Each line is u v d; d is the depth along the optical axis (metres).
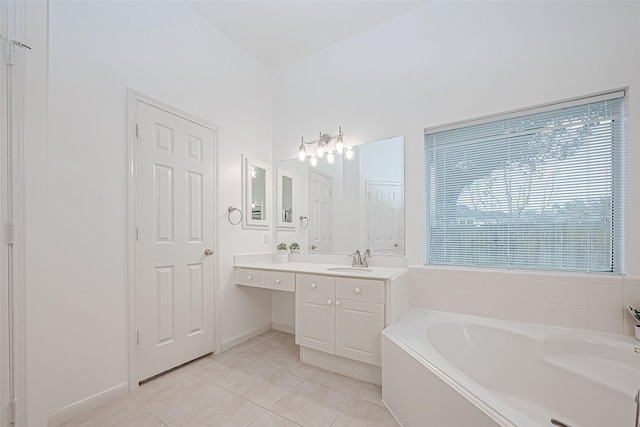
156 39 2.04
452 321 1.91
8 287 1.24
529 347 1.64
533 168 1.94
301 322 2.18
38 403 1.32
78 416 1.54
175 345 2.08
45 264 1.38
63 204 1.52
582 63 1.76
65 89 1.55
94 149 1.67
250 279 2.51
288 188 3.03
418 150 2.30
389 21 2.46
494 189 2.07
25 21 1.31
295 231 2.95
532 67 1.90
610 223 1.73
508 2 1.98
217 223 2.45
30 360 1.30
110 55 1.76
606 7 1.71
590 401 1.38
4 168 1.24
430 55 2.26
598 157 1.76
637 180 1.61
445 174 2.26
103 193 1.70
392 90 2.43
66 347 1.51
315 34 2.61
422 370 1.32
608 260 1.73
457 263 2.20
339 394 1.77
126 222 1.81
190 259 2.20
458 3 2.16
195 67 2.32
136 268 1.85
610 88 1.69
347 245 2.62
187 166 2.21
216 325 2.40
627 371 1.40
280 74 3.14
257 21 2.45
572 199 1.83
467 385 1.14
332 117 2.76
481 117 2.08
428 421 1.27
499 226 2.05
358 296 1.91
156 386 1.85
